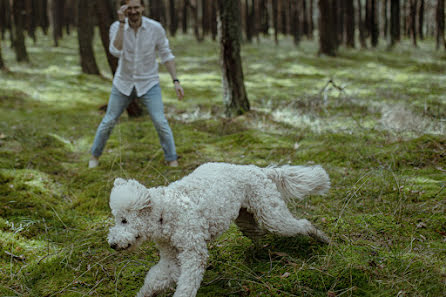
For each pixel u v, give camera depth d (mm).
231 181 2955
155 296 2711
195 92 11391
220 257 3383
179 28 32875
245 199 3076
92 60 14555
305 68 15117
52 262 3346
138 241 2584
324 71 14344
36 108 9477
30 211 4148
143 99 5336
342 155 5316
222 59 7770
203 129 7445
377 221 3695
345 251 3223
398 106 7047
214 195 2811
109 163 5656
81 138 6996
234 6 7555
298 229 3117
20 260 3381
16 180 4719
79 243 3637
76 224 4062
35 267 3285
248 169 3133
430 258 3027
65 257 3389
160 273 2684
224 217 2840
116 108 5371
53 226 3963
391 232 3506
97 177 5207
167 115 8453
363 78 12242
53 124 7773
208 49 22234
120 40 5062
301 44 24672
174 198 2701
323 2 18328
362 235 3490
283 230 3061
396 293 2688
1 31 25156
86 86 12430
